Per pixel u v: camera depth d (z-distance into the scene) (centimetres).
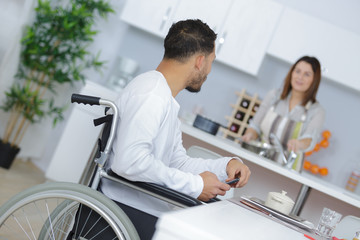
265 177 320
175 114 152
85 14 426
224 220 101
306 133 361
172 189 135
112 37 496
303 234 130
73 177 306
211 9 463
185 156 177
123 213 130
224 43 462
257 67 460
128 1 473
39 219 274
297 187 317
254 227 107
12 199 136
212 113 492
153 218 149
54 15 422
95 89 296
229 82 490
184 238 80
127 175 135
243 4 459
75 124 306
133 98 140
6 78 412
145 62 498
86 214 143
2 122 436
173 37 153
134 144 134
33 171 427
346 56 448
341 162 468
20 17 411
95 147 257
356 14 475
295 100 365
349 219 227
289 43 455
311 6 482
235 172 163
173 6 468
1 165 398
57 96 451
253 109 473
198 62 153
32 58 434
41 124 448
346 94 470
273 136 334
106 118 145
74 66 449
